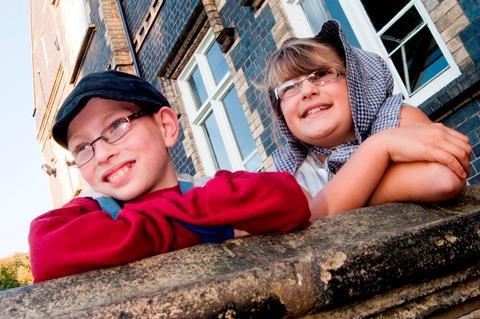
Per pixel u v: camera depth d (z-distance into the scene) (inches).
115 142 44.3
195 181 58.6
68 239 27.7
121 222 29.3
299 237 32.2
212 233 32.9
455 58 108.9
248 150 202.4
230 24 184.4
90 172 44.9
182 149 231.3
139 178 44.3
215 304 22.5
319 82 61.5
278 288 24.4
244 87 177.0
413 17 124.1
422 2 116.8
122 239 28.1
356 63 58.6
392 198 42.4
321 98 61.0
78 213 35.5
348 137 63.7
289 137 69.1
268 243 30.9
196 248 29.3
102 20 296.2
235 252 29.1
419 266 29.2
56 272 27.4
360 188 41.7
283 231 32.9
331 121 60.6
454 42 109.1
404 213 37.4
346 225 34.2
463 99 107.1
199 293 22.5
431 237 30.7
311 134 61.7
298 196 33.7
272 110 69.9
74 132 45.1
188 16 207.9
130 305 21.1
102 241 27.9
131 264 27.4
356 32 139.9
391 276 27.9
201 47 219.1
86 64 343.0
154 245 29.6
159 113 51.0
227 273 26.0
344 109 61.3
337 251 27.1
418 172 40.2
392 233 29.9
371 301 28.1
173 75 237.5
